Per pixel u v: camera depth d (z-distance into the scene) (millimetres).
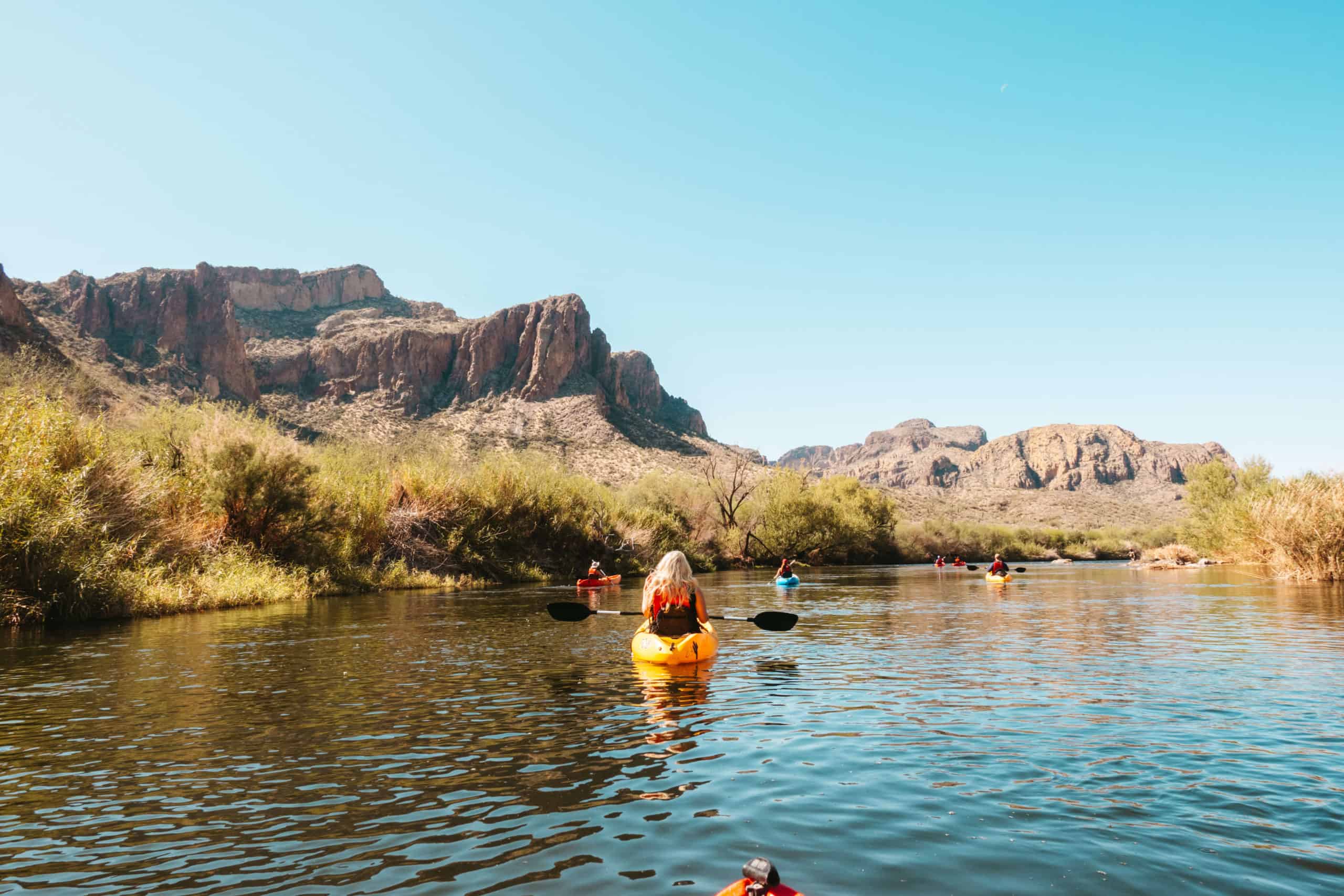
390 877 3371
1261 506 26906
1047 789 4535
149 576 15633
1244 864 3449
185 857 3604
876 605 18047
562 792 4539
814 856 3584
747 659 9641
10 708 6805
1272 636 11508
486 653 10086
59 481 14164
